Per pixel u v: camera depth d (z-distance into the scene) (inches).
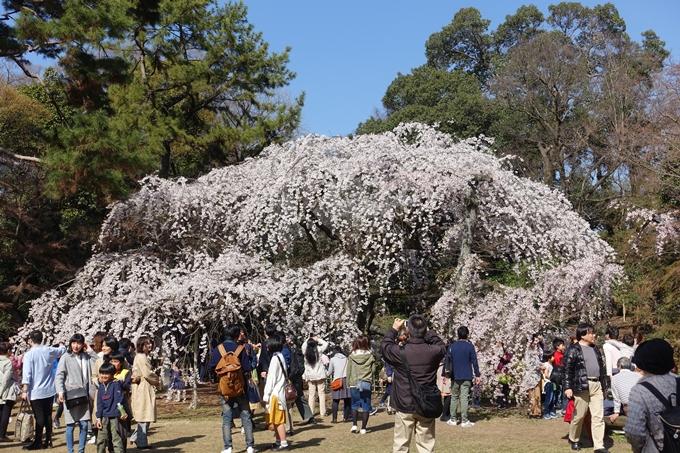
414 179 429.4
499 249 456.1
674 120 632.4
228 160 794.8
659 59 901.2
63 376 253.1
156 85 737.0
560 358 347.6
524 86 1021.8
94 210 687.1
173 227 495.5
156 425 350.0
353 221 458.3
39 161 426.0
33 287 611.8
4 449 285.9
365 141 486.9
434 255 508.4
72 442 253.3
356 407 309.3
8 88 663.8
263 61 729.6
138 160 424.5
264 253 474.3
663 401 120.0
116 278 462.3
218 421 362.0
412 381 188.4
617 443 268.5
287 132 786.2
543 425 327.0
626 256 564.7
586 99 1001.5
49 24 402.6
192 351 435.8
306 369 369.1
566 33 1291.8
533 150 1045.8
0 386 301.6
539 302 389.4
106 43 663.1
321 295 445.1
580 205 920.3
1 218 654.5
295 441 289.1
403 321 203.2
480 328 383.6
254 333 450.3
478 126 1035.9
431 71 1163.9
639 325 529.3
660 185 618.2
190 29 708.0
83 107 455.8
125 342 311.0
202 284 410.9
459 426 324.5
